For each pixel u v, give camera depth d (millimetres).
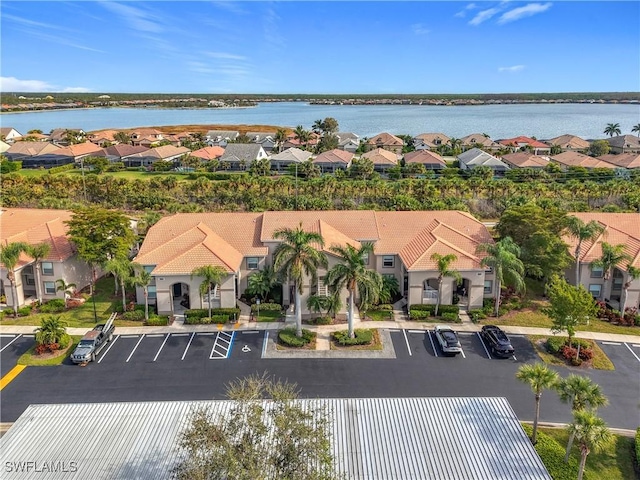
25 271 47969
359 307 44031
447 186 86125
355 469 22438
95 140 159375
